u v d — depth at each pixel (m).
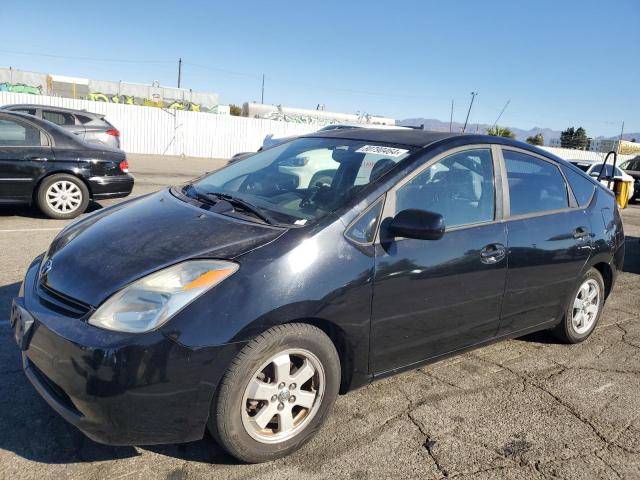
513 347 4.37
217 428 2.49
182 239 2.73
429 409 3.29
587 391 3.67
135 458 2.65
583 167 14.77
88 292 2.50
